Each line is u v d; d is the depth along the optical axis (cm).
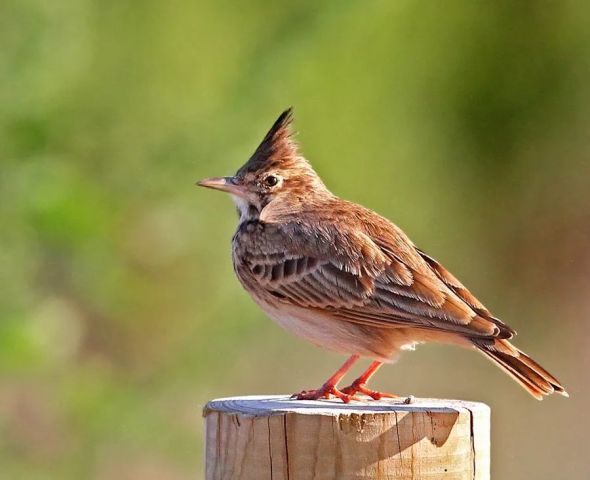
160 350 1695
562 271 2041
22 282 1530
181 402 1689
